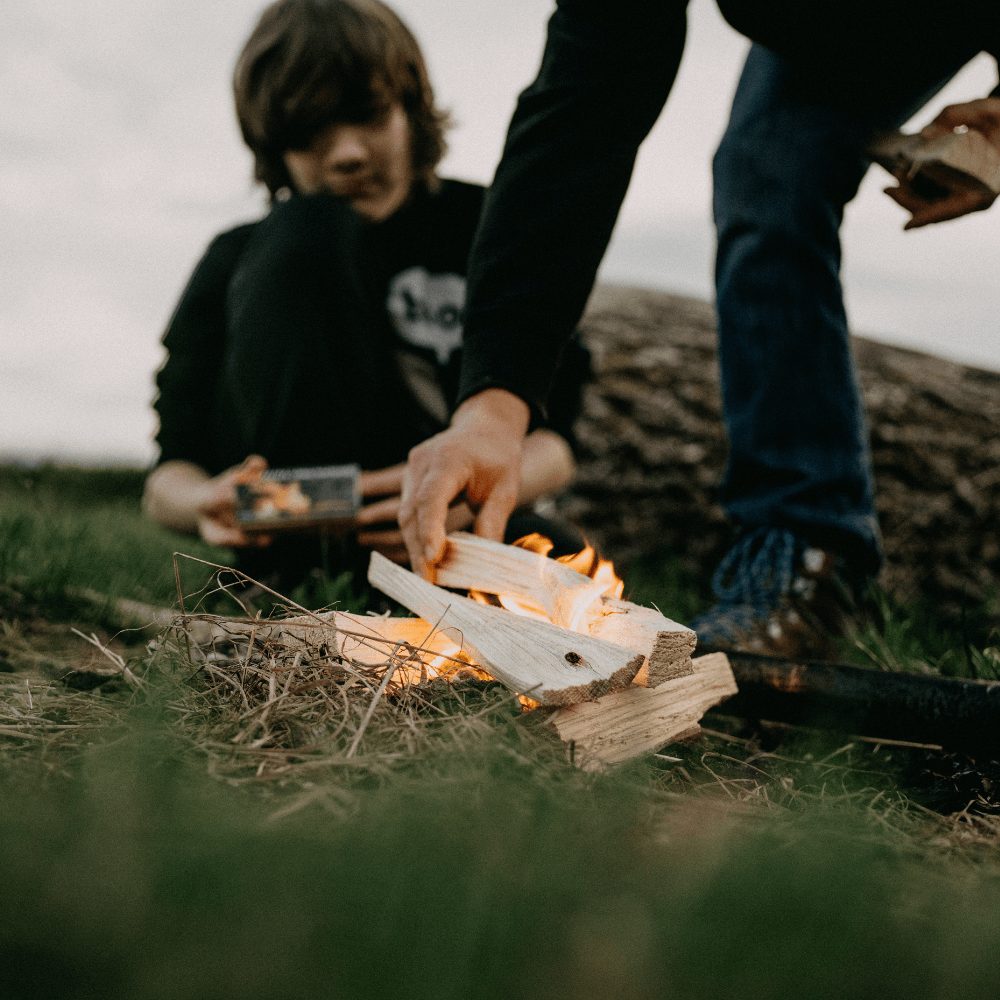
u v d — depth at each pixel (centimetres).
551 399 263
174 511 250
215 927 50
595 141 158
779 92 196
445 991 46
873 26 166
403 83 251
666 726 113
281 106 243
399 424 245
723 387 209
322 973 47
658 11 153
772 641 174
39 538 254
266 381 230
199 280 266
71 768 91
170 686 110
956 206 158
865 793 120
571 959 52
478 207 271
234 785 85
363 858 59
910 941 57
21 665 158
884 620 206
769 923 55
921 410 423
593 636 113
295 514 215
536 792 86
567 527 201
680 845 77
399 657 112
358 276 232
